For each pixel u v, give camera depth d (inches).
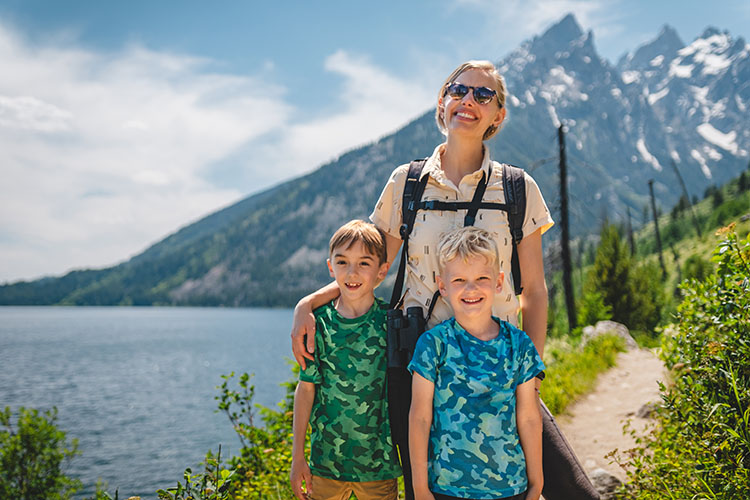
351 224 109.2
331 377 104.9
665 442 147.2
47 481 333.1
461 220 100.7
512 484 88.3
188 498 101.0
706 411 120.1
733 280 131.4
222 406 189.9
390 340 99.7
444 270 96.2
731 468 111.8
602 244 1109.1
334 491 106.5
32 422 330.6
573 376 398.0
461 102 103.7
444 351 93.2
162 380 2618.1
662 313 1040.8
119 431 1505.9
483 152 107.2
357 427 104.0
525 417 91.5
